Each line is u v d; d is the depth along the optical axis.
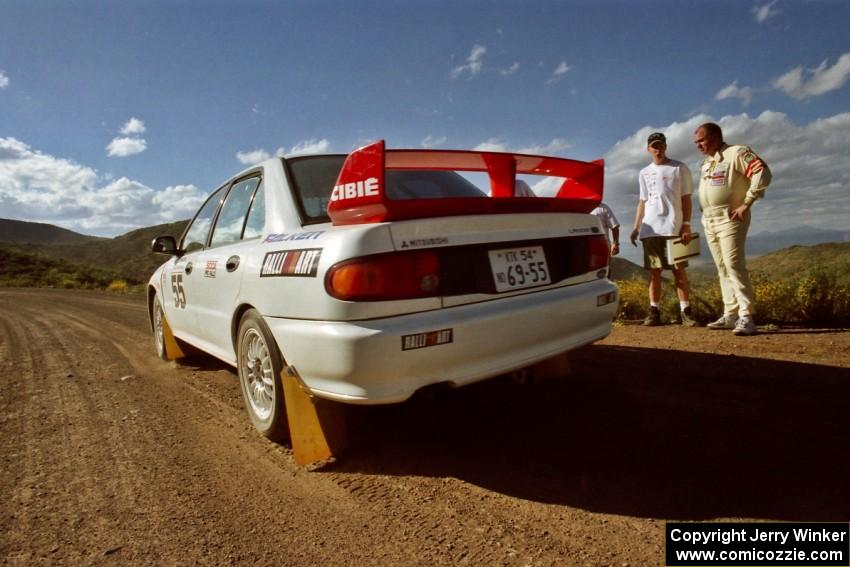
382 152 2.19
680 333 5.26
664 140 5.46
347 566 1.85
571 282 2.82
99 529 2.20
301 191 3.06
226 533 2.12
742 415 2.91
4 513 2.38
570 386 3.63
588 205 2.99
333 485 2.49
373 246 2.22
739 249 4.80
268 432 3.01
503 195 2.92
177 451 3.04
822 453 2.41
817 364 3.71
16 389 4.76
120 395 4.34
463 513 2.16
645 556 1.80
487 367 2.44
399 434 3.02
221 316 3.51
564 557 1.83
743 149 4.65
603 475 2.38
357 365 2.20
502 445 2.79
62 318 10.97
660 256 5.71
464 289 2.39
